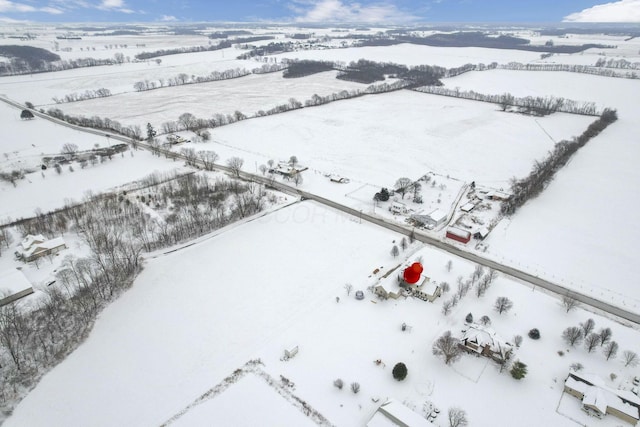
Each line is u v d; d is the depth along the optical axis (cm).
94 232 10600
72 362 6762
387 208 12262
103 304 8088
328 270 9156
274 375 6475
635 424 5569
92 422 5756
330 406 5956
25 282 8456
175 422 5734
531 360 6706
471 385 6284
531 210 12081
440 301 8125
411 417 5478
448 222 11475
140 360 6794
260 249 10012
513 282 8775
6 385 6284
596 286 8681
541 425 5644
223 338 7219
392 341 7131
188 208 11962
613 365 6588
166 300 8206
